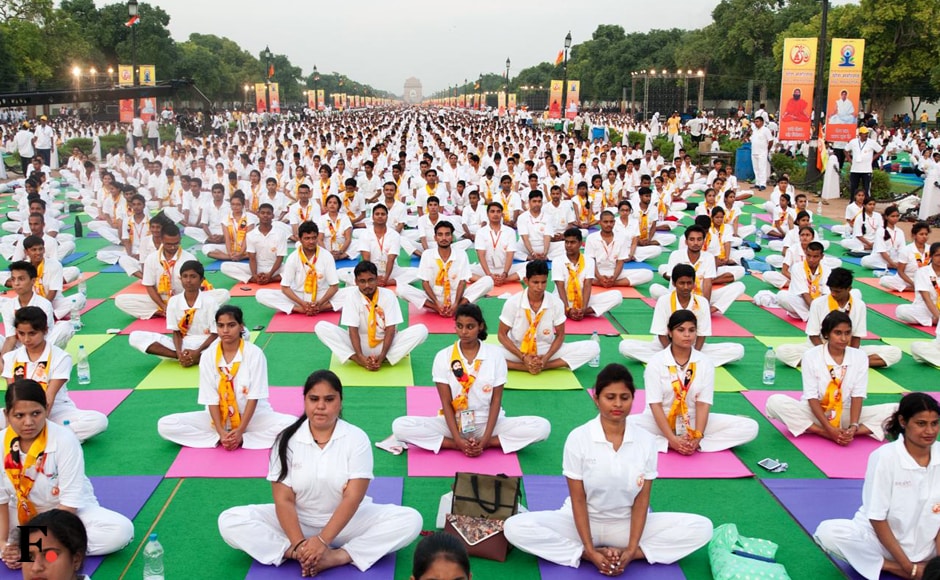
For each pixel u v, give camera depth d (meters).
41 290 9.22
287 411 7.13
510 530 4.81
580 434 4.67
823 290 10.04
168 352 8.34
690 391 6.28
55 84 53.12
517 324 8.09
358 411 7.18
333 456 4.61
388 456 6.30
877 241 13.22
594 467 4.60
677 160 22.84
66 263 13.48
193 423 6.43
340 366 8.40
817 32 47.66
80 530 3.43
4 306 7.75
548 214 14.47
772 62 59.91
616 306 10.89
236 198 13.02
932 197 17.45
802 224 12.35
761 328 10.09
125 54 65.56
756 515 5.51
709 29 68.00
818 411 6.55
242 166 21.11
